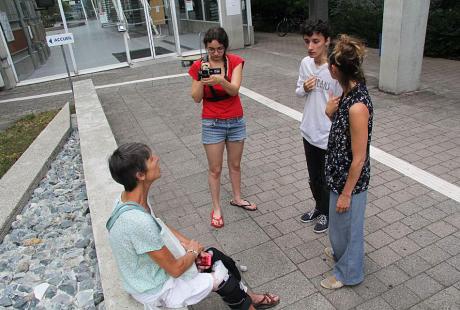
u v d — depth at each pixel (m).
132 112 7.66
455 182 4.21
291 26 16.12
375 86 7.75
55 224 4.02
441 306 2.71
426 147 5.06
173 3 12.56
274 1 16.86
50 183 4.89
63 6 12.09
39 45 13.36
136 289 2.09
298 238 3.53
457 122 5.76
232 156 3.78
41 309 2.89
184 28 13.69
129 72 11.46
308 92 3.18
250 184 4.54
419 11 6.70
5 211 4.03
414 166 4.61
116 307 2.33
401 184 4.25
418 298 2.79
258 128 6.21
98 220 3.24
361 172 2.48
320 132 3.17
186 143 5.91
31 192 4.60
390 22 6.88
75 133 6.63
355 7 12.91
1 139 6.88
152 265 2.10
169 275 2.15
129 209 1.99
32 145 5.79
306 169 4.77
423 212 3.74
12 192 4.39
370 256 3.23
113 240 2.01
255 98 7.74
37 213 4.20
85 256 3.46
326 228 3.55
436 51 10.01
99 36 13.19
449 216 3.65
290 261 3.26
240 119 3.58
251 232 3.67
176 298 2.17
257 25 17.91
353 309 2.75
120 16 12.22
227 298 2.41
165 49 13.39
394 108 6.53
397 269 3.07
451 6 11.14
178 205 4.25
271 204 4.10
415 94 7.16
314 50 2.97
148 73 11.06
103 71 11.98
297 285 3.01
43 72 12.05
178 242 2.27
